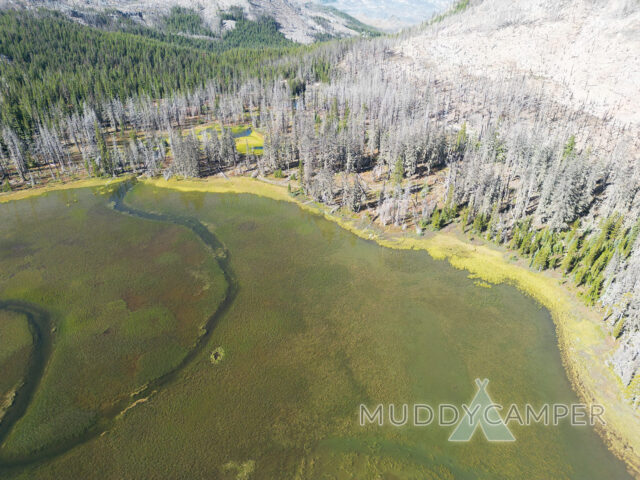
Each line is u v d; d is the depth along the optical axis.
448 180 119.06
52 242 100.94
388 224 106.31
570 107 173.62
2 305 78.31
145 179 141.12
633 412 54.81
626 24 197.62
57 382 61.94
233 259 93.56
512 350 66.56
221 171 146.62
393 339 69.19
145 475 48.97
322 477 48.34
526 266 86.62
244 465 49.78
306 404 57.66
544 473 48.75
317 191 119.94
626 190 92.75
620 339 64.81
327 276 86.50
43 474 49.38
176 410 57.00
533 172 103.94
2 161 142.38
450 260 90.69
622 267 73.38
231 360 65.31
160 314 75.81
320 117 198.00
